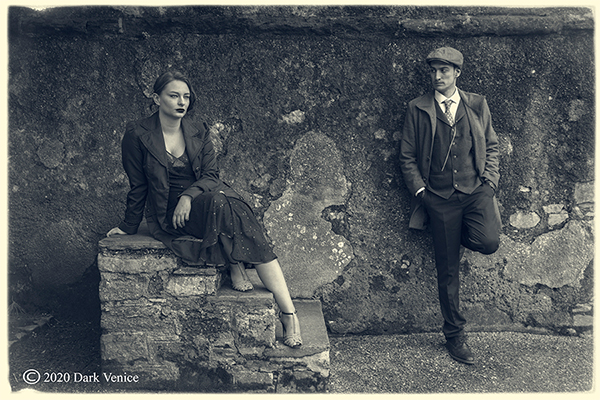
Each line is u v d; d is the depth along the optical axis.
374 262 3.78
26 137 3.70
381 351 3.59
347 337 3.80
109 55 3.63
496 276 3.81
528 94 3.66
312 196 3.73
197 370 3.10
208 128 3.27
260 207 3.73
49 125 3.69
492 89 3.66
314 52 3.63
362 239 3.76
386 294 3.80
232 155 3.69
